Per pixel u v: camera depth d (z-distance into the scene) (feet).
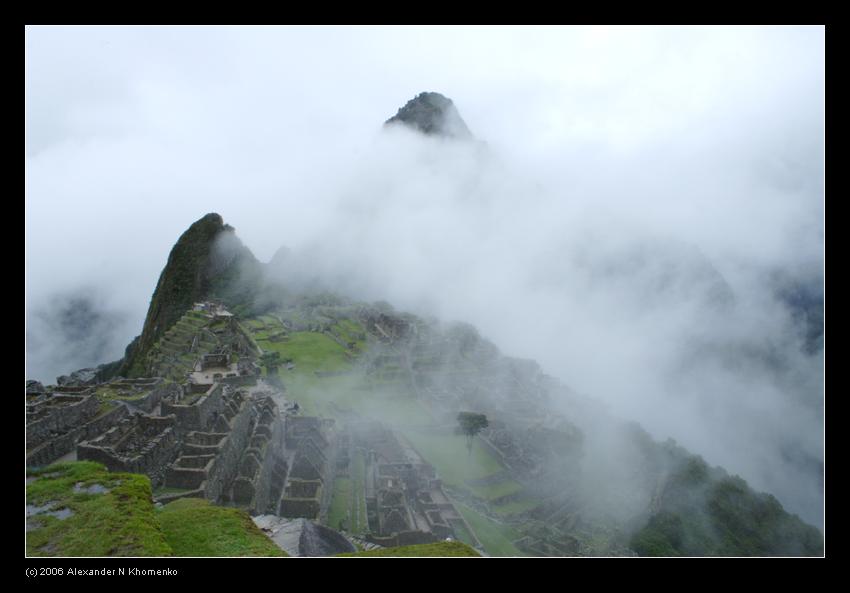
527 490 299.58
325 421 249.14
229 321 370.53
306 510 148.97
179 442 137.90
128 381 182.91
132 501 68.08
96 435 134.92
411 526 183.32
